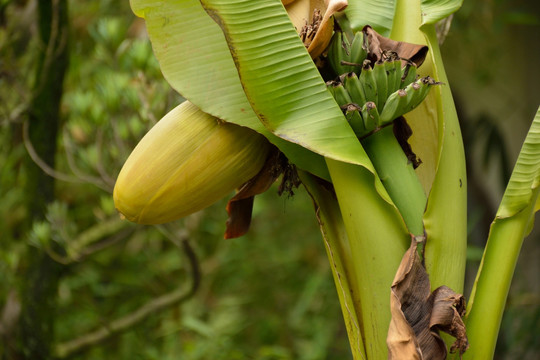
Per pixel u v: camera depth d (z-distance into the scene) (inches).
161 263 121.0
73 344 92.7
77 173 81.1
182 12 51.3
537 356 114.5
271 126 47.8
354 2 53.1
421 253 48.3
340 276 51.4
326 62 51.2
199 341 116.0
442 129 49.5
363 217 48.6
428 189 52.1
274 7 48.1
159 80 74.8
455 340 48.9
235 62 47.6
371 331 48.7
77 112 83.4
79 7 106.8
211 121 51.6
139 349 112.3
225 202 113.2
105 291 116.6
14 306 91.4
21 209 108.4
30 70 90.4
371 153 49.6
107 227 92.8
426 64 52.6
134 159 51.9
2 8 84.7
